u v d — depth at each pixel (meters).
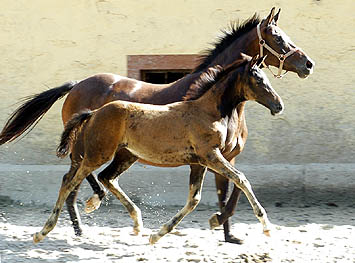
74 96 8.52
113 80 8.37
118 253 7.33
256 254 7.21
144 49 10.72
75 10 10.80
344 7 10.52
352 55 10.55
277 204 10.34
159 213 9.88
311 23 10.57
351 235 8.34
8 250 7.45
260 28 7.96
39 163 10.99
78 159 7.76
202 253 7.31
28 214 9.81
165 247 7.65
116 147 7.14
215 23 10.61
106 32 10.77
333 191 10.30
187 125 6.88
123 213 9.92
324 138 10.62
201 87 7.15
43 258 7.08
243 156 10.73
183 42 10.66
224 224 7.91
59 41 10.86
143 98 7.99
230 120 7.18
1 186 10.66
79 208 10.19
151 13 10.69
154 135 6.93
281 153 10.66
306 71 7.91
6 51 10.96
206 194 10.34
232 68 7.09
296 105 10.62
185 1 10.62
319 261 6.98
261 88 6.91
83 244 7.79
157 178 10.41
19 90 10.96
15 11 10.91
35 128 10.98
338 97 10.59
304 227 8.82
